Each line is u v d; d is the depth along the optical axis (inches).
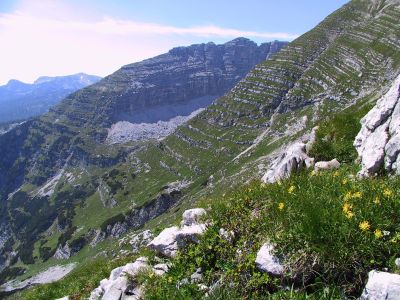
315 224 260.5
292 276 263.3
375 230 250.8
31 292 699.4
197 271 339.3
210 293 286.8
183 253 365.7
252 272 292.5
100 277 558.9
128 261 562.6
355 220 256.1
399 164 403.9
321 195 299.1
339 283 247.9
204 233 358.6
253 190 391.2
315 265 257.9
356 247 247.3
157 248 411.8
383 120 493.4
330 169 468.8
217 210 385.4
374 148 457.1
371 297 220.8
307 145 602.5
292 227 279.7
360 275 244.1
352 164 499.5
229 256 322.3
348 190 309.3
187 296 296.2
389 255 245.4
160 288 324.5
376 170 428.1
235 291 280.5
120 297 369.7
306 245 263.4
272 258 279.4
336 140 582.2
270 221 307.1
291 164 514.3
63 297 555.2
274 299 258.8
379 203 269.1
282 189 347.3
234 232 346.0
